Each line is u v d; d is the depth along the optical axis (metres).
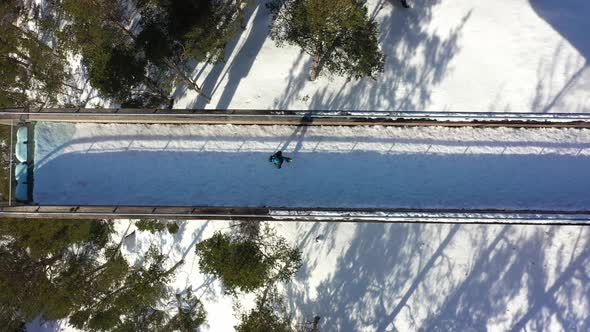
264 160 18.39
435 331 22.34
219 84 24.05
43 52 24.70
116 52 20.98
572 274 21.95
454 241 22.42
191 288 23.81
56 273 24.92
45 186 18.02
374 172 18.19
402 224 22.55
